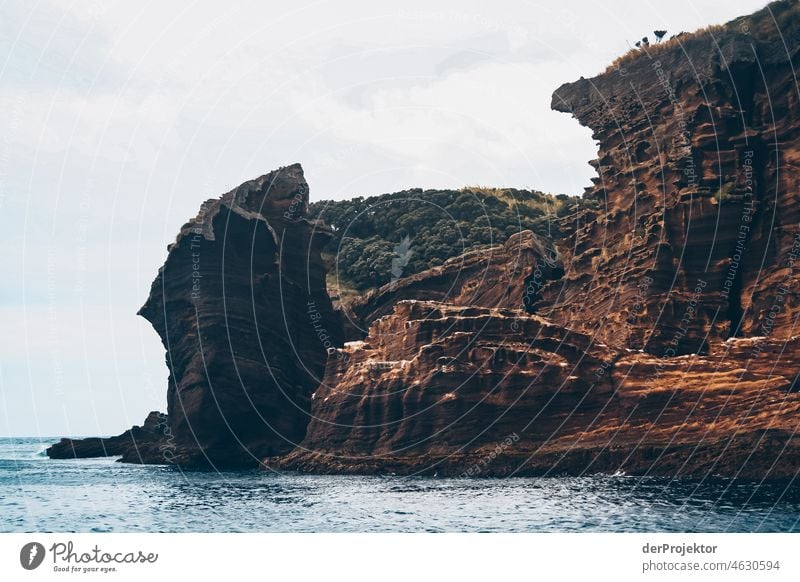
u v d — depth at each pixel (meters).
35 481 92.94
